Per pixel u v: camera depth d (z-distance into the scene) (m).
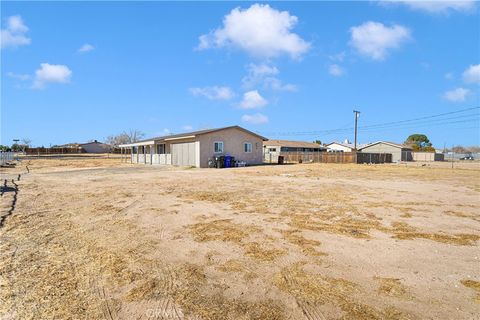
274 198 9.25
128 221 6.46
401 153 58.50
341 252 4.59
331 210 7.52
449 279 3.68
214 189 11.27
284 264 4.13
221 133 26.98
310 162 39.22
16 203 8.48
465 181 14.62
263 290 3.41
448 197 9.55
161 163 31.09
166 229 5.84
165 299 3.22
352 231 5.68
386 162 44.62
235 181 14.12
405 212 7.32
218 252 4.60
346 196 9.67
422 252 4.59
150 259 4.33
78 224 6.23
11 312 2.96
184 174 18.19
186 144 27.14
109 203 8.47
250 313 2.95
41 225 6.15
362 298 3.22
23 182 13.81
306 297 3.24
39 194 10.10
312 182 13.77
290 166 27.72
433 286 3.49
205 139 25.92
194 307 3.06
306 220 6.51
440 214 7.12
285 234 5.48
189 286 3.51
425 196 9.72
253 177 16.23
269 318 2.86
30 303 3.14
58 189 11.34
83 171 21.16
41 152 69.75
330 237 5.32
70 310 3.01
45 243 5.04
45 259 4.34
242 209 7.63
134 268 4.02
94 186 12.23
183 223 6.29
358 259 4.31
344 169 23.52
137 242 5.08
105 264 4.15
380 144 61.22
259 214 7.08
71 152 75.00
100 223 6.31
